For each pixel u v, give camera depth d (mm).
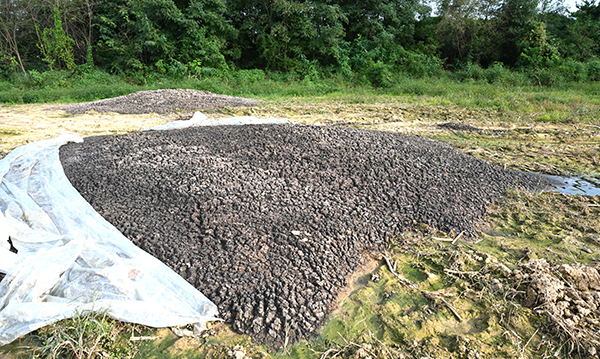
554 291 2494
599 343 2135
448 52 19609
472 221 3744
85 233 2959
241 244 2910
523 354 2150
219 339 2273
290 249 2906
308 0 17422
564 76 14789
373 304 2604
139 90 12625
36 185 3711
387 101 10953
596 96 11641
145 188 3621
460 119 8617
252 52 19234
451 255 3107
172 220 3189
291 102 10844
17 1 17141
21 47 18172
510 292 2623
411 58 16500
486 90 11758
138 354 2172
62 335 2168
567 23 20250
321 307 2520
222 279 2607
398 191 3953
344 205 3609
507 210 3973
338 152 4438
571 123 8078
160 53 16188
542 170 5312
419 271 2977
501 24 18281
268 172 3980
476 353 2150
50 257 2617
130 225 3105
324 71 16891
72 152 4594
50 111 9438
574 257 3057
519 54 17500
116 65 16453
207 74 15180
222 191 3520
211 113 9375
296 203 3506
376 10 18000
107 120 8406
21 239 2932
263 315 2393
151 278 2527
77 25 18375
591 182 4895
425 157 4766
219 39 16766
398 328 2383
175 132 5191
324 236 3113
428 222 3613
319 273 2750
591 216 3801
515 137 7102
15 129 7332
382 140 4988
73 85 14172
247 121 6953
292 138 4668
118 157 4230
